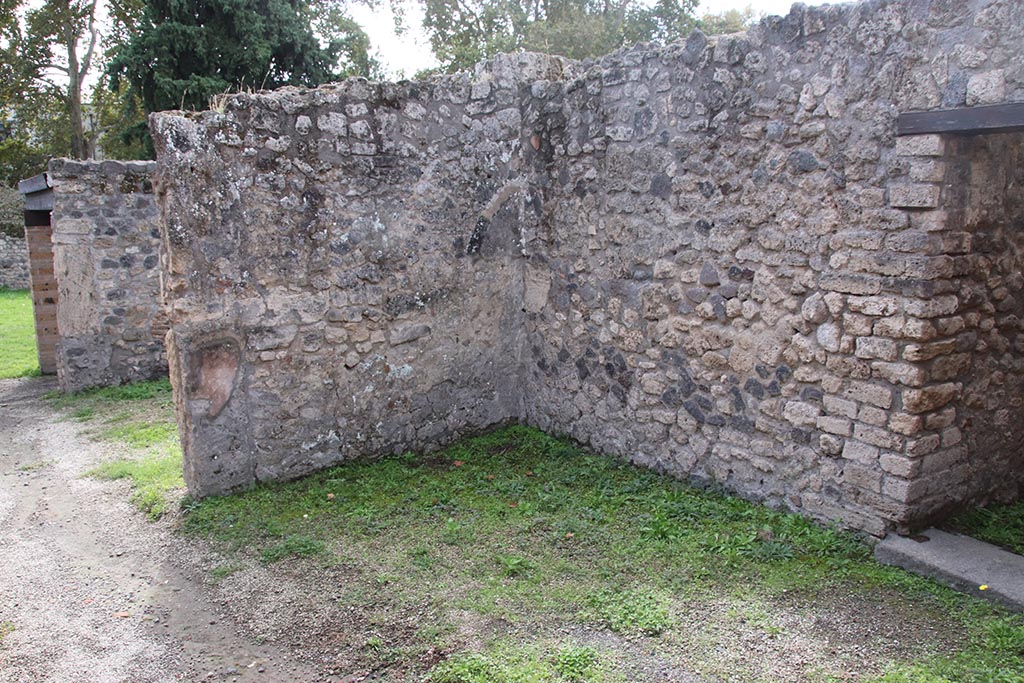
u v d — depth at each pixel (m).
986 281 3.93
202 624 3.57
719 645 3.16
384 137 5.38
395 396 5.71
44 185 8.38
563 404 6.00
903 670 2.92
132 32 17.53
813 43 3.98
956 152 3.59
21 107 22.34
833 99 3.91
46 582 4.03
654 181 4.94
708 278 4.68
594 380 5.66
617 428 5.51
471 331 6.06
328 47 17.03
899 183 3.68
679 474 5.06
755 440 4.54
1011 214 3.98
